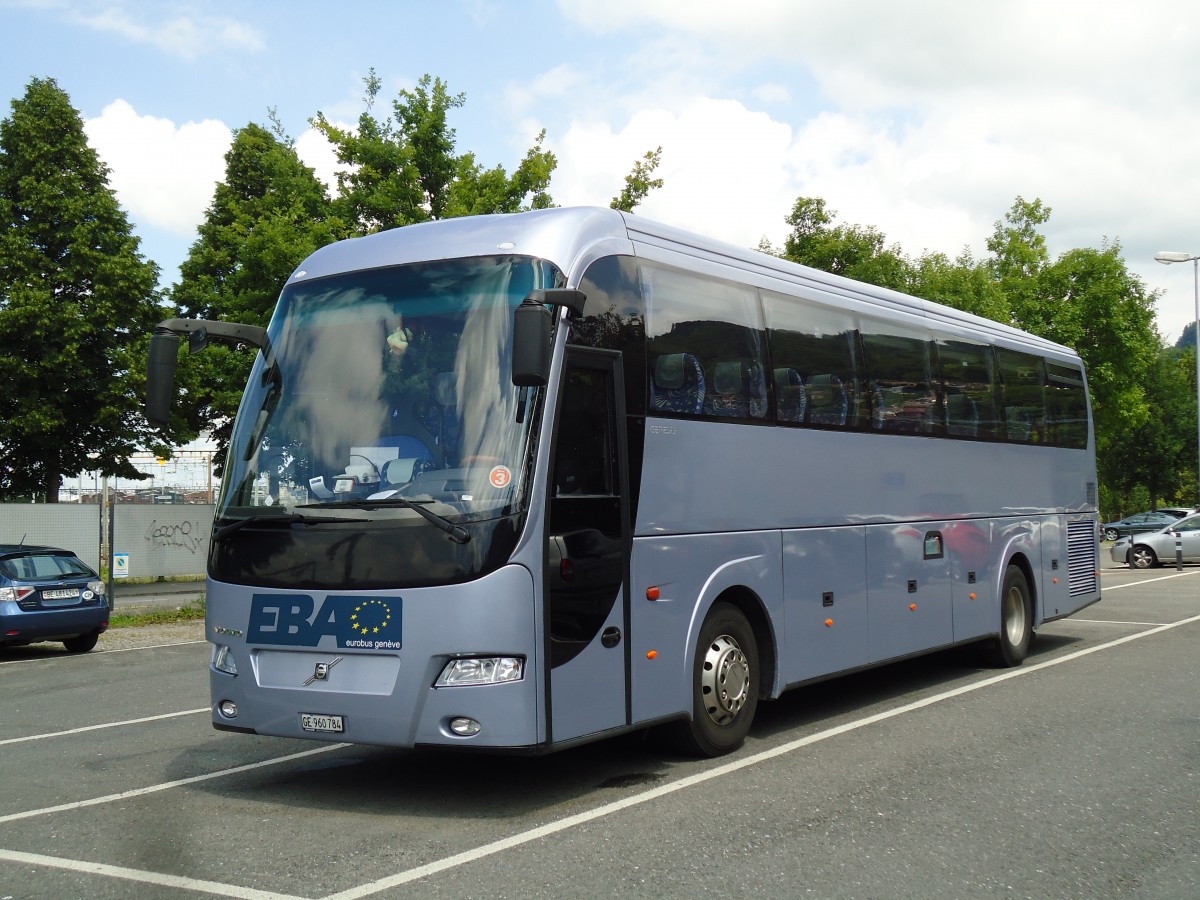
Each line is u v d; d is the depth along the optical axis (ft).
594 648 22.00
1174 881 17.01
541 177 87.76
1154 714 30.91
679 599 24.61
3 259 107.65
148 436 116.67
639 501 23.58
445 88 88.43
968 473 38.86
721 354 26.78
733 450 26.78
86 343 111.45
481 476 20.62
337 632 20.95
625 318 23.73
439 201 88.48
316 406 22.54
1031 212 158.51
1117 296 152.25
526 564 20.51
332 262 24.26
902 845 18.81
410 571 20.45
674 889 16.56
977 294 138.92
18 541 79.25
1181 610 63.21
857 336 32.86
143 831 20.35
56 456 111.24
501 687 20.11
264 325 86.38
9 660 55.42
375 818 21.04
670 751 26.35
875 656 32.40
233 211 134.72
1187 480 248.93
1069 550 47.14
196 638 64.54
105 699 39.11
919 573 35.14
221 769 25.91
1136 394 153.58
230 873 17.62
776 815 20.72
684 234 26.63
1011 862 17.90
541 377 19.56
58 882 17.31
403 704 20.33
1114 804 21.49
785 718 31.48
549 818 20.79
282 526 21.86
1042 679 37.88
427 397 21.56
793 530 28.94
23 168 111.96
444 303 22.25
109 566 79.00
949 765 24.88
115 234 113.09
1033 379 45.27
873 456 32.99
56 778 25.39
